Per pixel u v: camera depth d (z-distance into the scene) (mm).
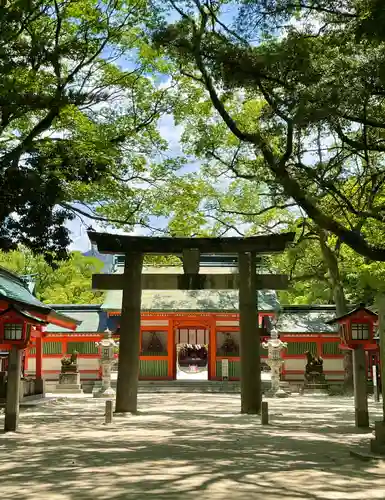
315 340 41406
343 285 40031
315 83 13984
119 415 20625
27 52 18828
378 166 19562
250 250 21828
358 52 13789
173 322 40875
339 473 9500
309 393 37062
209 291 42688
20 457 11438
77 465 10391
